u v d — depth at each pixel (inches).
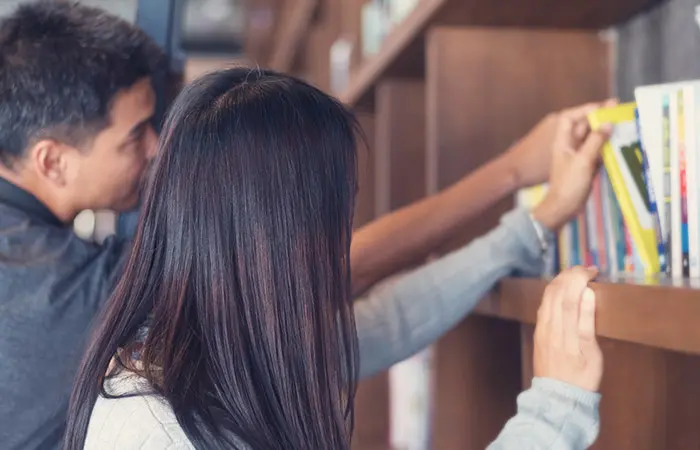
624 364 41.4
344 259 31.8
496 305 43.8
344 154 31.1
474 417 58.6
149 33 50.8
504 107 56.6
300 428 29.1
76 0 47.9
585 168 40.6
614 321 29.5
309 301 29.5
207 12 186.7
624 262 40.8
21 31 42.3
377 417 88.9
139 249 30.5
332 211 30.5
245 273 29.0
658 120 35.9
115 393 28.9
